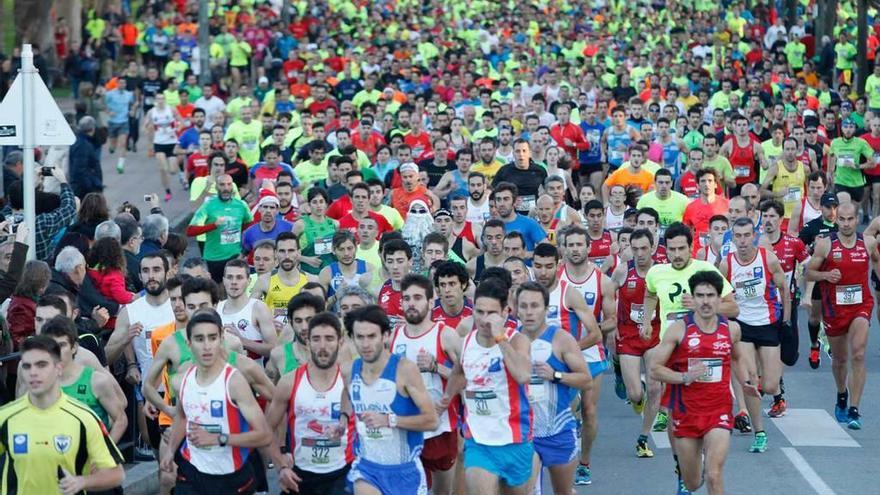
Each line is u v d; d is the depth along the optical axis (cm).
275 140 4031
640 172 3641
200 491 1653
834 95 5947
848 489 2106
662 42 8100
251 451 1716
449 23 8462
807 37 7700
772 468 2217
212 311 1647
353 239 2392
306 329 1819
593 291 2228
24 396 1514
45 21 7362
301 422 1656
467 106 4547
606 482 2152
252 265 2938
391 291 2162
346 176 3259
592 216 2822
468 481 1714
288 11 8131
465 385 1742
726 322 1883
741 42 7981
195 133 4634
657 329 2320
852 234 2473
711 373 1869
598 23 9125
